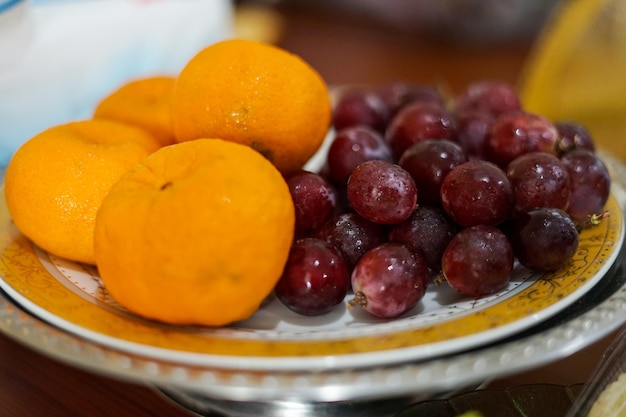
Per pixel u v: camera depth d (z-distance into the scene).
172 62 0.54
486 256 0.24
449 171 0.27
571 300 0.24
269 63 0.27
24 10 0.40
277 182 0.24
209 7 0.58
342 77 0.64
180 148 0.24
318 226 0.27
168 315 0.23
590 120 0.51
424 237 0.26
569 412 0.23
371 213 0.26
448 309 0.25
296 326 0.25
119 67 0.48
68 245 0.27
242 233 0.22
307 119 0.28
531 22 0.80
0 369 0.27
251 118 0.27
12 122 0.41
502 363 0.21
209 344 0.22
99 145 0.28
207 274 0.22
